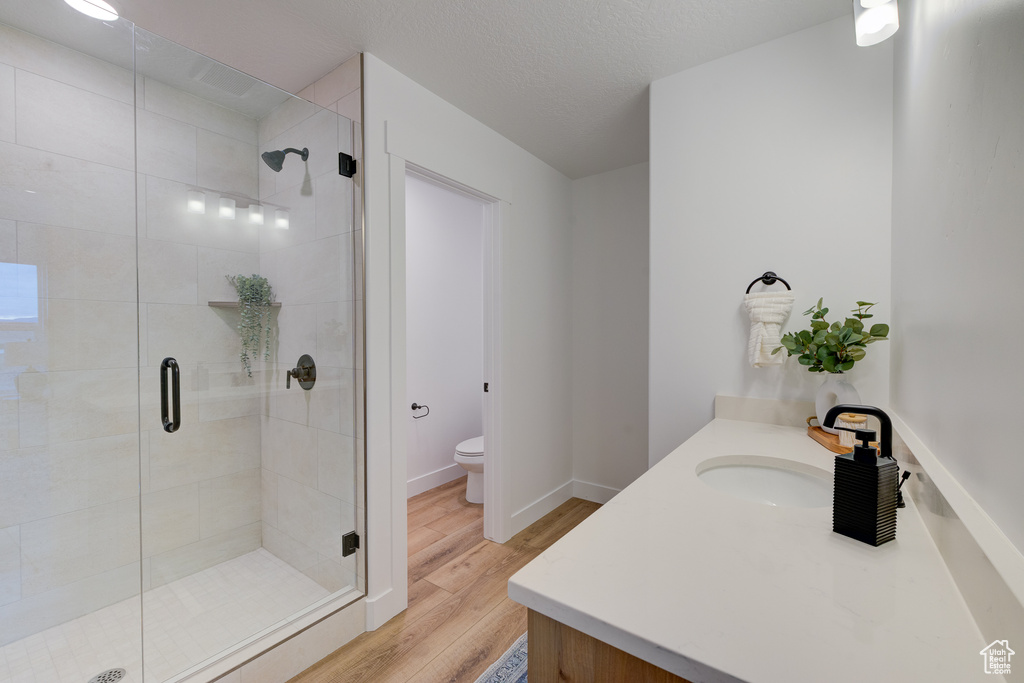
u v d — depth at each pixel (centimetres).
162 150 176
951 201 78
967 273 68
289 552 191
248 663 146
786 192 171
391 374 187
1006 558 49
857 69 158
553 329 309
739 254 181
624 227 312
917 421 106
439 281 357
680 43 175
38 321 161
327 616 166
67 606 164
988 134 59
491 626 182
